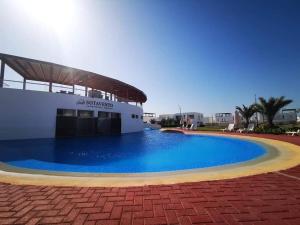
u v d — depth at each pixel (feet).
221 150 38.22
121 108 74.23
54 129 52.01
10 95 46.42
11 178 14.76
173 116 201.26
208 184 13.21
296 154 24.84
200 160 28.58
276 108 71.15
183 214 8.88
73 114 56.13
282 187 12.45
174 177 15.30
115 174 17.47
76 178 14.94
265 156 25.09
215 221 8.23
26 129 47.93
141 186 12.84
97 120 62.59
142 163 26.45
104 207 9.61
